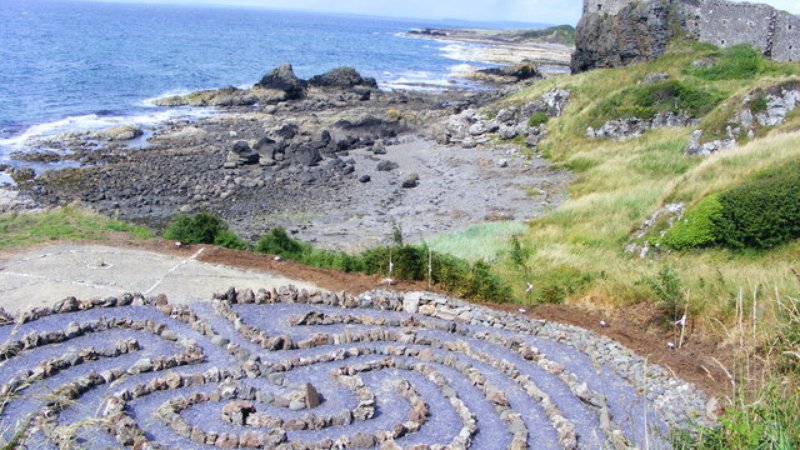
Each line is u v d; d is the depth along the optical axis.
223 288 22.64
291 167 54.09
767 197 25.92
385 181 50.66
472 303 22.84
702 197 28.89
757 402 8.77
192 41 170.25
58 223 28.56
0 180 46.03
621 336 20.44
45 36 151.88
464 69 140.38
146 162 52.69
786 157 29.56
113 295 21.33
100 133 60.06
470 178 49.19
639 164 44.78
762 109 42.69
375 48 195.38
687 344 19.50
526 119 61.38
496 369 18.03
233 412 14.80
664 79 57.12
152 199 44.47
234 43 175.12
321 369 17.47
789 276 20.81
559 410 15.96
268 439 13.90
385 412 15.68
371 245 34.44
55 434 13.27
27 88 80.81
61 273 22.84
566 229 34.22
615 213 35.12
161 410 14.69
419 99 90.62
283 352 18.34
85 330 18.53
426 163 55.34
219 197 45.69
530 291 24.02
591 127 53.94
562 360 18.94
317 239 36.62
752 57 56.81
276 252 26.89
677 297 20.94
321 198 46.34
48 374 16.11
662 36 64.12
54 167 50.16
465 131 63.66
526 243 31.88
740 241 26.11
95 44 140.38
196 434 13.98
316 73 122.44
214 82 99.56
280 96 83.38
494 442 14.67
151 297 20.89
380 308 21.92
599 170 45.97
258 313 20.86
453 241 32.94
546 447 14.59
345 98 87.00
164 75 101.69
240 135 63.66
